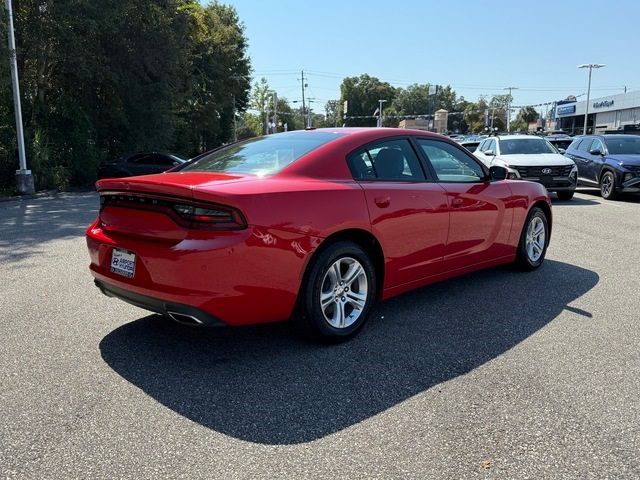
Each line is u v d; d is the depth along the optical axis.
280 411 3.03
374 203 4.06
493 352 3.86
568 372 3.53
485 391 3.27
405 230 4.32
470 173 5.28
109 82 22.67
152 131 24.91
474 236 5.11
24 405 3.07
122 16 21.20
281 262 3.50
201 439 2.74
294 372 3.53
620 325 4.41
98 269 3.90
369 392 3.26
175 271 3.31
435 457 2.58
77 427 2.85
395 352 3.86
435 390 3.28
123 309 4.83
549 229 6.37
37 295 5.25
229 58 37.66
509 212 5.55
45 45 19.52
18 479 2.40
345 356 3.79
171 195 3.42
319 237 3.68
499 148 14.12
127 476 2.43
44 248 7.78
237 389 3.29
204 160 4.62
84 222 10.77
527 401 3.14
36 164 18.78
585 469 2.49
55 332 4.23
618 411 3.03
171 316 3.48
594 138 15.38
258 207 3.40
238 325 3.49
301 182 3.78
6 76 17.11
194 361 3.70
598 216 10.74
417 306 4.92
